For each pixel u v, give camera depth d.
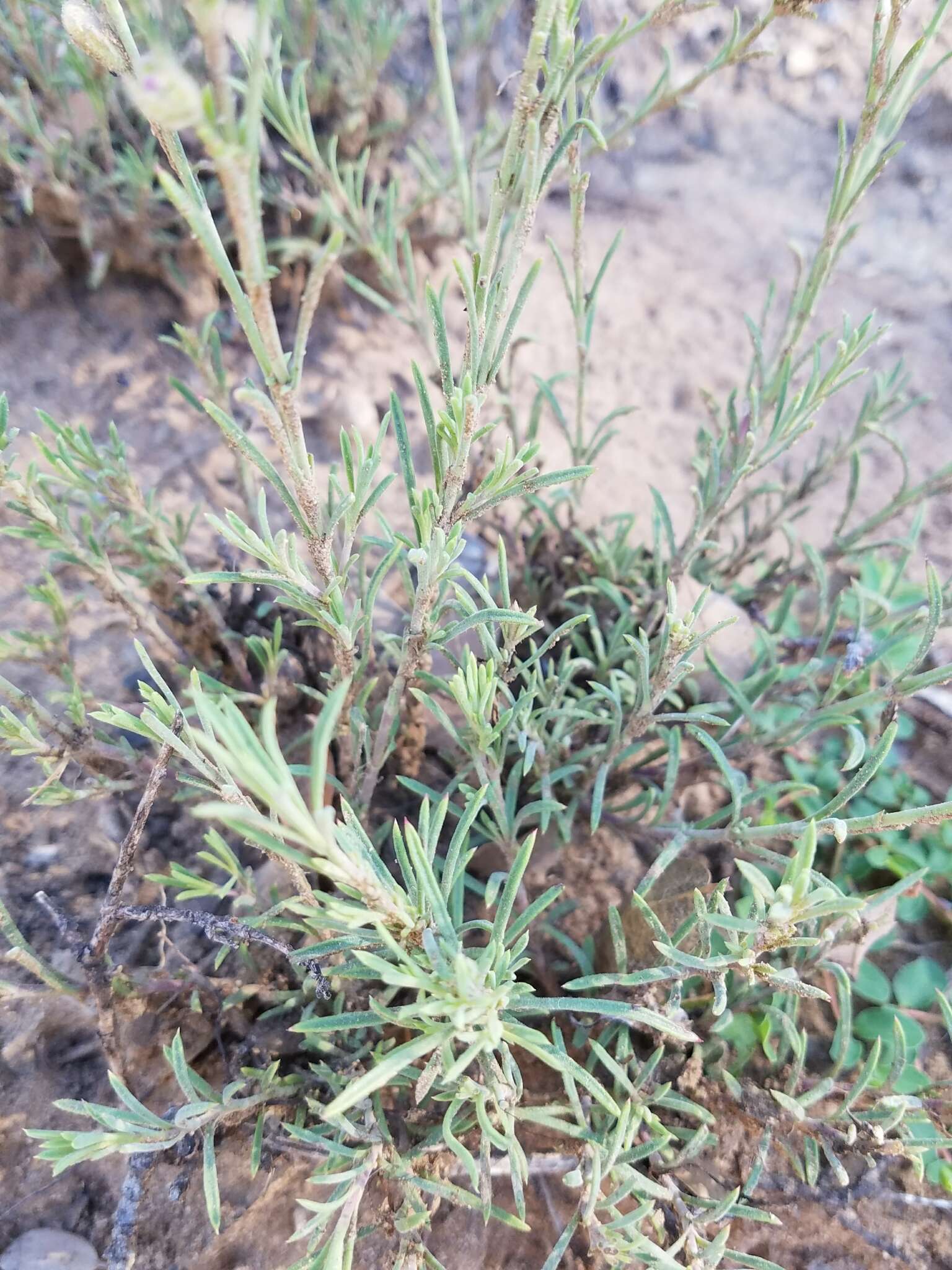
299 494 0.12
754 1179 0.17
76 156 0.29
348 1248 0.14
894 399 0.27
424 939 0.12
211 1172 0.14
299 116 0.25
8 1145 0.19
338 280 0.34
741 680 0.26
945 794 0.26
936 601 0.17
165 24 0.28
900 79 0.18
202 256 0.32
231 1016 0.19
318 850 0.10
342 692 0.09
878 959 0.24
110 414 0.30
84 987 0.17
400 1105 0.18
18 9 0.26
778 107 0.45
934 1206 0.18
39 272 0.31
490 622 0.17
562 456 0.34
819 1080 0.20
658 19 0.16
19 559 0.26
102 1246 0.18
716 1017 0.20
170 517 0.28
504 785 0.24
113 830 0.22
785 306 0.40
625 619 0.24
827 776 0.26
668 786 0.21
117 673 0.25
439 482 0.15
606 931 0.22
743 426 0.23
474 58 0.39
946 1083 0.18
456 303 0.37
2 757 0.23
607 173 0.43
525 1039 0.13
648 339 0.38
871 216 0.43
